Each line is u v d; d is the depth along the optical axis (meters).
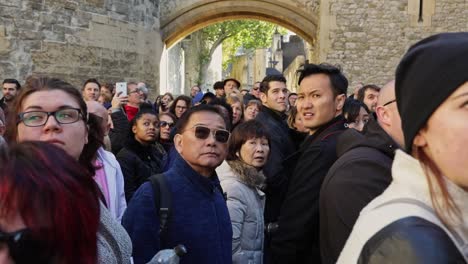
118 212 3.24
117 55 11.02
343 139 2.29
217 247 2.40
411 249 0.86
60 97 1.93
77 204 1.11
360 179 1.85
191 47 27.34
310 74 3.04
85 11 10.07
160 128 5.27
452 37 0.99
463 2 12.62
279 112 4.40
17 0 8.79
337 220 1.87
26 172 1.07
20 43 8.87
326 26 13.05
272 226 3.16
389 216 0.96
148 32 12.44
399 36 12.88
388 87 2.09
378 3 12.88
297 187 2.75
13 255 1.00
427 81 0.96
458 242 0.96
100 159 3.11
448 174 0.97
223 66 46.47
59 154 1.17
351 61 13.04
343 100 3.09
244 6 14.10
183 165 2.47
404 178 1.03
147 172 4.25
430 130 0.98
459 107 0.93
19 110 1.93
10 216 1.02
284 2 13.94
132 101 6.71
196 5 14.04
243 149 3.14
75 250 1.09
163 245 2.31
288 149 4.06
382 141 1.99
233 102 6.11
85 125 2.04
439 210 0.96
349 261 0.99
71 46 9.79
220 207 2.53
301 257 2.77
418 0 12.73
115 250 1.70
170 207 2.33
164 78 14.58
